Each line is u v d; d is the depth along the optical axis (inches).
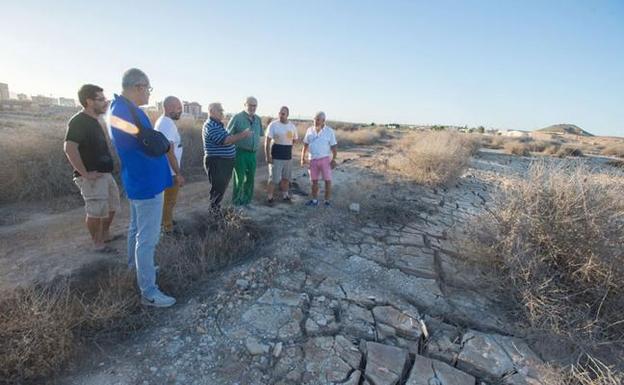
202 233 188.7
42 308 105.9
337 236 207.2
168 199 175.2
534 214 161.3
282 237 190.9
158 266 143.3
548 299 137.4
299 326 122.3
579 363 115.9
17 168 245.0
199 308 125.0
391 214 258.5
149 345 107.3
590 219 146.6
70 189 263.4
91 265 147.5
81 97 143.9
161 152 113.3
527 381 107.1
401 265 177.3
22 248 164.2
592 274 144.1
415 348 118.5
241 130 219.8
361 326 125.7
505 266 157.9
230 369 101.4
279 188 297.9
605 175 184.4
